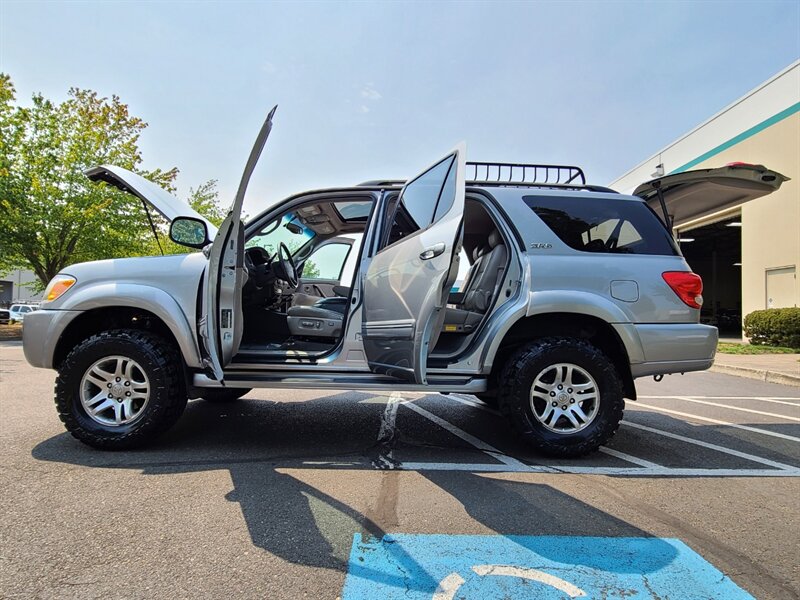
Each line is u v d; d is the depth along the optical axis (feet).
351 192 13.08
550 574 6.43
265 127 9.15
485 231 15.85
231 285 10.86
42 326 11.46
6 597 5.72
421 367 9.75
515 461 11.16
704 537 7.57
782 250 43.55
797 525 8.04
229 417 15.05
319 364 11.84
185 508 8.22
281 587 6.03
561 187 13.28
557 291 11.37
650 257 11.94
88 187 59.36
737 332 72.79
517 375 11.23
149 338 11.37
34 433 12.41
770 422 15.72
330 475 9.98
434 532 7.55
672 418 16.31
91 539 7.12
